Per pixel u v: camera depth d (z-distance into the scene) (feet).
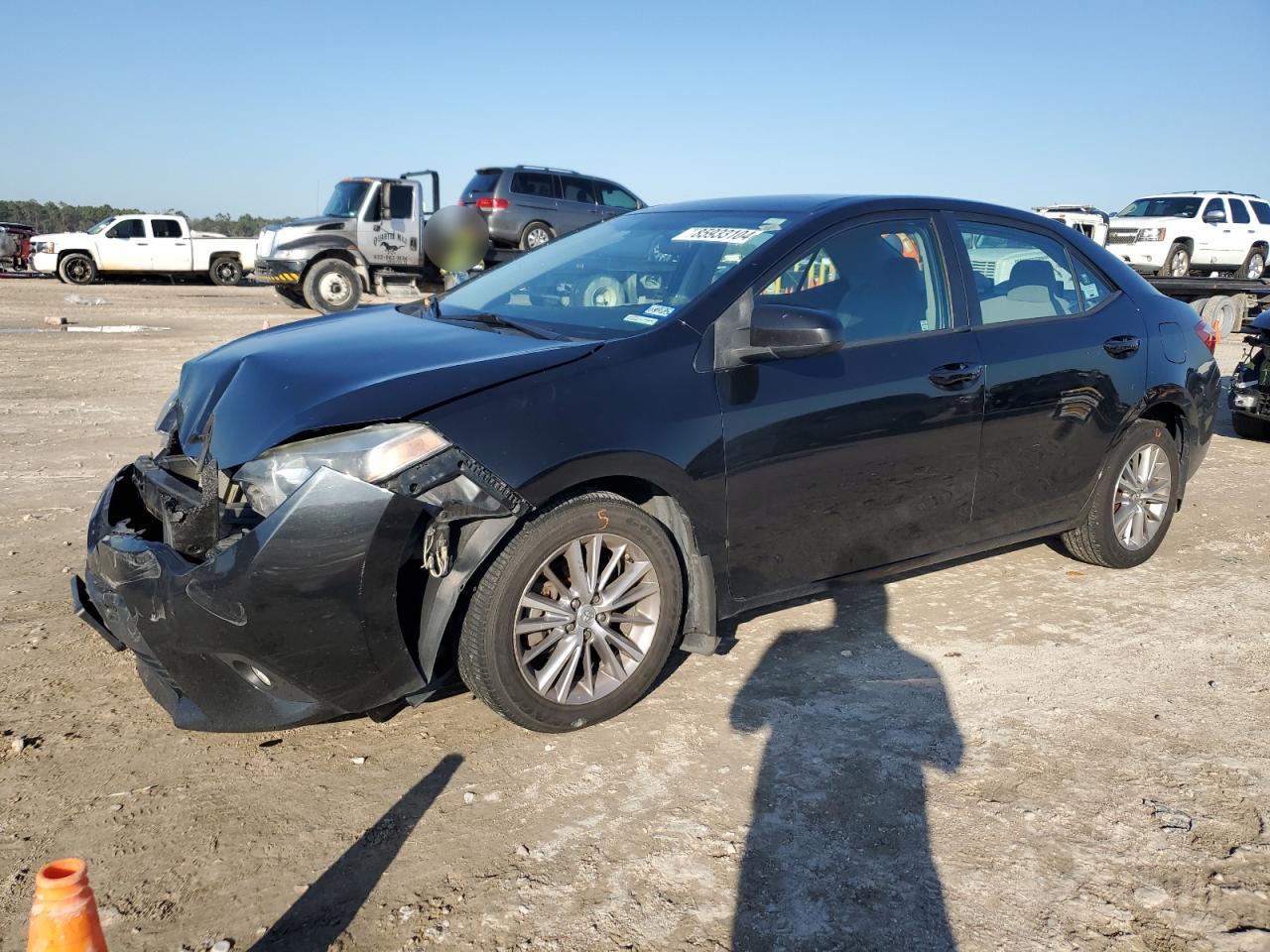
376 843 8.82
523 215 61.26
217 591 8.89
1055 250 15.10
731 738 10.71
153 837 8.84
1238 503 20.98
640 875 8.46
